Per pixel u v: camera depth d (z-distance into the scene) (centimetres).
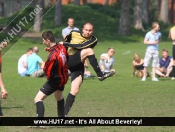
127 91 3903
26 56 5191
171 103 3266
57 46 2334
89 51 2527
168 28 16125
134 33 13825
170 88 4116
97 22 14225
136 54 5241
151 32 4684
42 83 4478
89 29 2553
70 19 4428
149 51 4731
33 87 4159
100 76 2577
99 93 3772
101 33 13388
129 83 4509
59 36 12500
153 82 4619
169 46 10981
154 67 4781
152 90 3975
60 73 2322
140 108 3038
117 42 12300
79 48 2514
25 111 2900
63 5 15500
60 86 2347
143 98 3503
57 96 2439
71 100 2503
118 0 17350
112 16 15338
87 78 5062
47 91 2347
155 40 4697
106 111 2911
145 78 4822
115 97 3547
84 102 3288
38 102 2359
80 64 2520
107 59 4966
